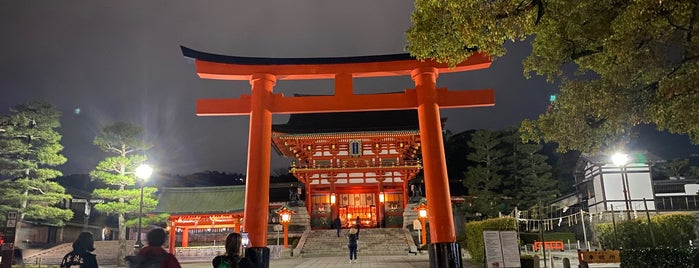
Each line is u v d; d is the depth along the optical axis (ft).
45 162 96.48
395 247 112.27
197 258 121.60
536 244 100.73
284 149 157.48
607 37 32.76
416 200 134.92
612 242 60.44
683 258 40.52
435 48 37.35
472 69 54.75
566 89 38.09
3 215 93.25
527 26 31.96
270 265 78.13
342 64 56.29
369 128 143.95
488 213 147.02
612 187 133.80
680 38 30.04
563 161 192.85
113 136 94.73
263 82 56.03
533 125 42.91
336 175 141.49
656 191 138.41
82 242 25.50
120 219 95.96
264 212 51.57
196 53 56.13
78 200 166.71
